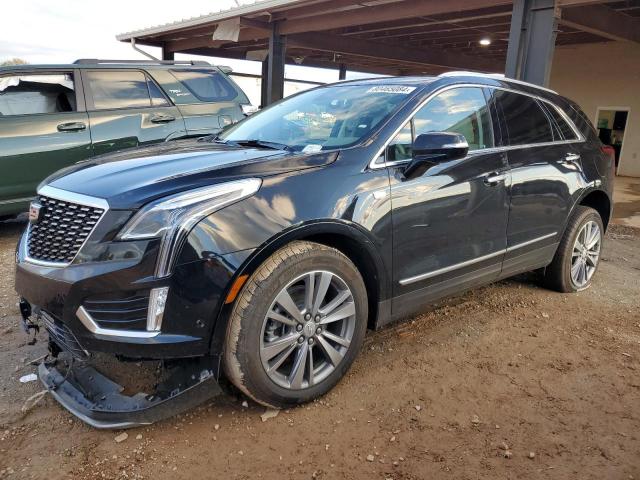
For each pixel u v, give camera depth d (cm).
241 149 322
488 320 407
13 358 334
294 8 1104
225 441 257
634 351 361
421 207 319
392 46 1589
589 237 476
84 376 282
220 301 246
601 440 263
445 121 349
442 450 254
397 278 316
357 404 289
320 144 326
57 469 236
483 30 1303
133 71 664
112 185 262
